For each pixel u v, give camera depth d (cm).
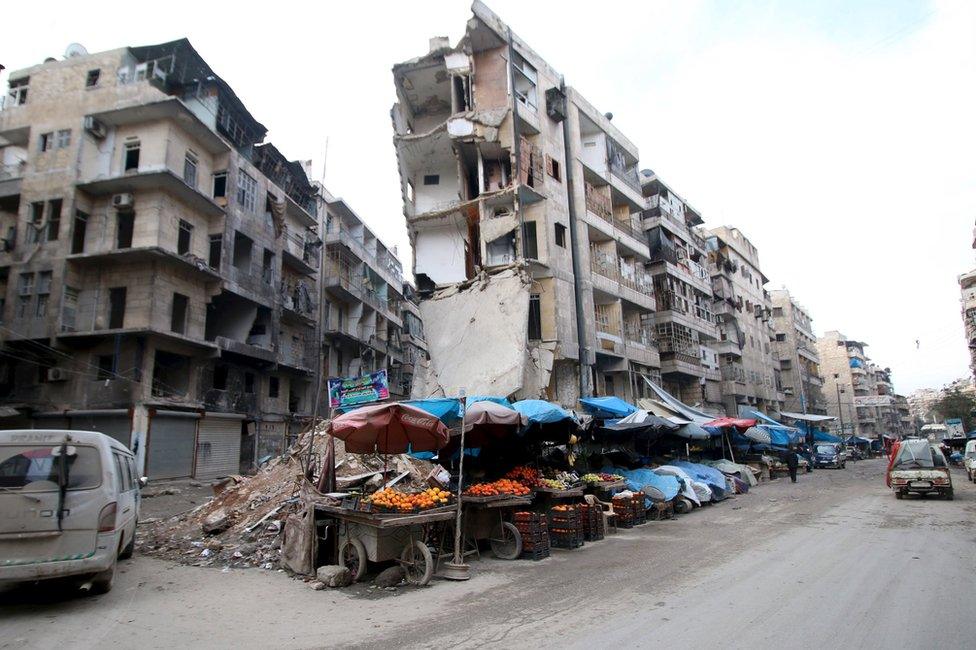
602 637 512
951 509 1347
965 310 5469
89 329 2233
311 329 3500
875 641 482
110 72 2439
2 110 2470
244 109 2897
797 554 865
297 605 657
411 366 5216
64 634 548
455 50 2258
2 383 2261
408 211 2295
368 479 1125
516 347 1836
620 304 2653
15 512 608
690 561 848
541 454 1444
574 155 2509
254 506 1111
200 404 2383
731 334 4306
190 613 624
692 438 2066
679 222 3850
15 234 2403
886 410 10619
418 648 502
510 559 919
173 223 2367
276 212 3072
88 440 678
